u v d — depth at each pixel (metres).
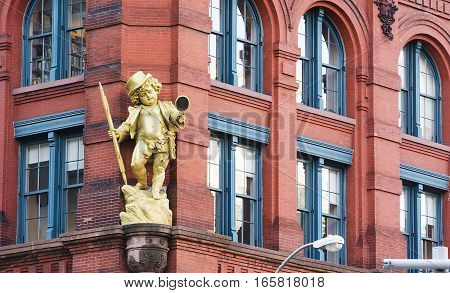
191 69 52.56
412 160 59.88
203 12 53.19
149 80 51.25
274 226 54.75
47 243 52.53
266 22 55.78
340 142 57.47
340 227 57.47
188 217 51.75
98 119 52.25
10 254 53.31
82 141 53.62
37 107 54.31
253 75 55.53
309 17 57.38
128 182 51.53
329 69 57.84
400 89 59.47
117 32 52.28
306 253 56.25
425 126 61.22
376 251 57.34
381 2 58.84
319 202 56.59
